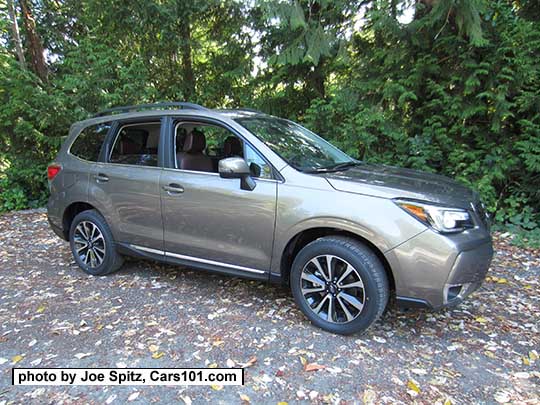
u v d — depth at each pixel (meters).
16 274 4.29
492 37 5.83
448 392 2.31
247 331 2.98
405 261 2.62
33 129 7.46
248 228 3.14
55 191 4.34
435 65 6.20
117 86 7.57
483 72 5.69
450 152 6.28
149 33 7.99
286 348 2.76
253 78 8.25
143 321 3.17
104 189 3.93
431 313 3.26
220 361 2.62
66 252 5.05
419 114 6.68
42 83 7.82
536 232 5.34
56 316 3.29
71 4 8.58
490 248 2.85
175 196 3.46
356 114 6.65
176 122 3.62
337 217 2.79
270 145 3.22
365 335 2.93
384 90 6.48
